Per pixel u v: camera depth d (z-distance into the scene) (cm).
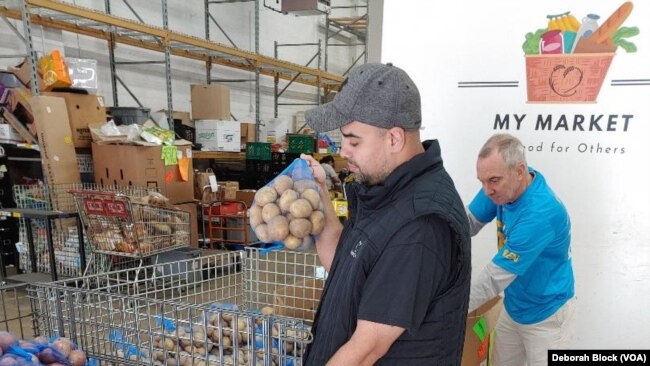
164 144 424
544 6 185
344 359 82
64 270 369
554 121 191
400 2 204
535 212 153
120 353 130
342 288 95
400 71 92
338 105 92
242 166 684
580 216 193
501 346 195
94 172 412
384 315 82
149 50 591
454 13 197
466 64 199
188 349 131
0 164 389
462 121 202
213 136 571
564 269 172
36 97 356
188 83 666
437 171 96
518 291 177
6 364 99
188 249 402
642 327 194
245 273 212
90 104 410
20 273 386
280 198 123
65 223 377
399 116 89
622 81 180
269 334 110
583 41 182
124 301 132
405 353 89
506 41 192
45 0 360
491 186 159
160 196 346
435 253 85
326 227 127
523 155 157
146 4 575
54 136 365
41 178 417
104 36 500
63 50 479
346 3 1045
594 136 187
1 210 341
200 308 117
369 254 88
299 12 678
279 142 759
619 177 186
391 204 92
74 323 131
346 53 1084
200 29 665
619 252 191
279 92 875
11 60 434
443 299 89
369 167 93
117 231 320
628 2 175
